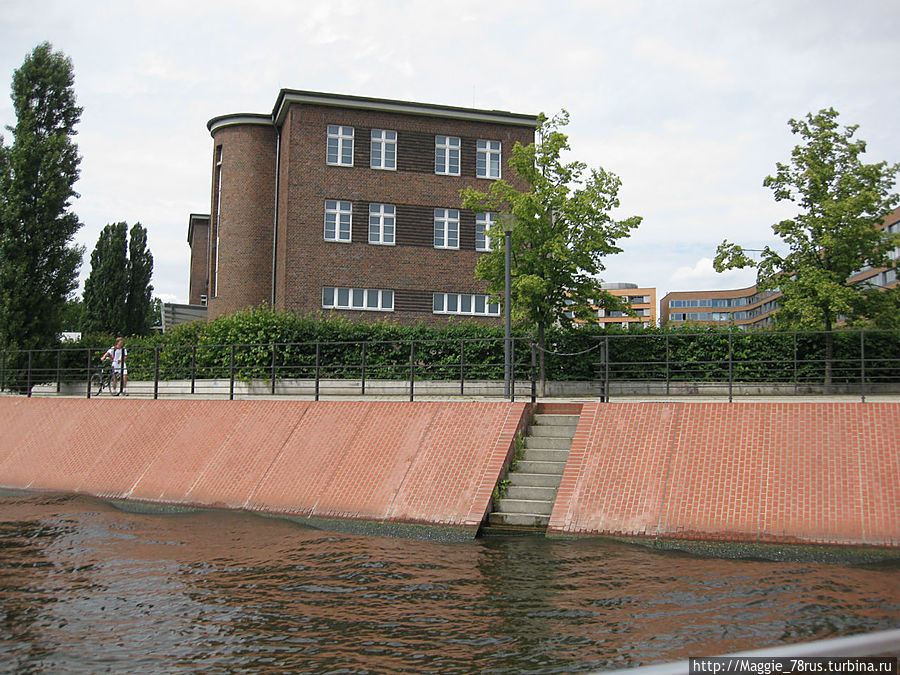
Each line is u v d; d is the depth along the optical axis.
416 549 11.85
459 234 31.20
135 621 8.67
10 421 20.70
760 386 21.56
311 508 14.12
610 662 7.21
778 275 22.25
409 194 30.81
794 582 9.61
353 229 30.16
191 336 26.64
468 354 23.84
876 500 11.31
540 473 13.96
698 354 22.41
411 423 15.48
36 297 28.95
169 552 11.83
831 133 21.70
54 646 7.92
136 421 18.70
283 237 30.00
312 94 29.84
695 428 13.45
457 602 9.16
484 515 12.84
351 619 8.63
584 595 9.31
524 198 21.09
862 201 20.33
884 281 56.78
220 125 32.56
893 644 2.25
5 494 17.14
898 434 12.25
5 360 26.00
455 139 31.52
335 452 15.39
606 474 13.05
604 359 15.29
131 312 48.06
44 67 30.45
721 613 8.50
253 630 8.34
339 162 30.31
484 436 14.55
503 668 7.16
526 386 22.77
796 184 21.83
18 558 11.50
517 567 10.66
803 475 12.01
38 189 29.70
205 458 16.55
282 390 23.92
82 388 28.05
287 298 29.27
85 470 17.62
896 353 21.48
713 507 11.91
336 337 24.45
